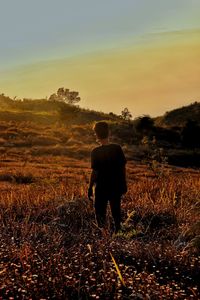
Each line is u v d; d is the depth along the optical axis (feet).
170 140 260.42
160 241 24.63
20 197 39.55
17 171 91.40
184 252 20.77
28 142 204.23
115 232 27.76
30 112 362.33
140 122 273.13
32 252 20.16
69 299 15.56
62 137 227.61
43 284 15.96
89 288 15.61
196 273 18.71
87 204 34.12
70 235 25.40
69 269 17.48
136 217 31.99
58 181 69.72
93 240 23.41
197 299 15.44
